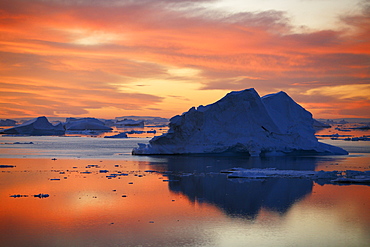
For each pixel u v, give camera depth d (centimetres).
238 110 6128
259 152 5962
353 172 4159
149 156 6000
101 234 2344
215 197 3234
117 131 19738
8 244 2181
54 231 2384
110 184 3688
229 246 2180
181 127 6000
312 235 2359
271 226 2516
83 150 7488
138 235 2331
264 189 3534
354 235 2358
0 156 6112
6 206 2892
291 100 6981
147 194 3312
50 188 3488
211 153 6038
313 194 3347
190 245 2188
